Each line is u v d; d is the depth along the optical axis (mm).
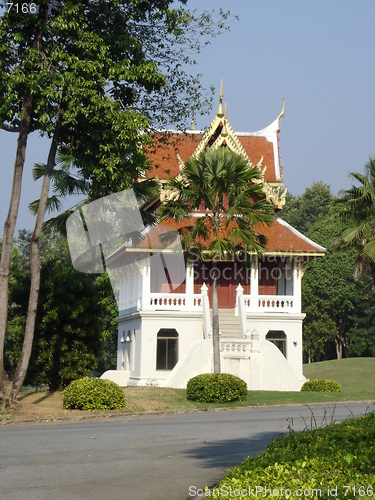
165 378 35719
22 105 23516
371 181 36219
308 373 54562
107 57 22844
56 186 25906
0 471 12148
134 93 25000
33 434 17484
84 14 23562
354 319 76312
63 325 29719
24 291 30312
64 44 22859
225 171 30938
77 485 10875
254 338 33312
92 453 14156
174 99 26094
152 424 19812
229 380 26719
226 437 16516
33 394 27984
